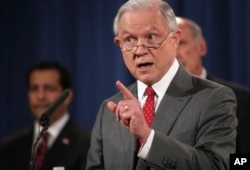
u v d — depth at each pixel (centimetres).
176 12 793
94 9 835
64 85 686
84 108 835
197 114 377
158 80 397
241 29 772
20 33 876
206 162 346
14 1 880
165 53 378
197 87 395
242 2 774
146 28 370
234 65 772
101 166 411
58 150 613
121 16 382
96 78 830
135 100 338
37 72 680
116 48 818
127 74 807
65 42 855
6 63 878
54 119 636
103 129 416
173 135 375
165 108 387
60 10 858
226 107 377
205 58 786
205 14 789
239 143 605
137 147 386
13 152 661
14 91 876
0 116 878
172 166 339
